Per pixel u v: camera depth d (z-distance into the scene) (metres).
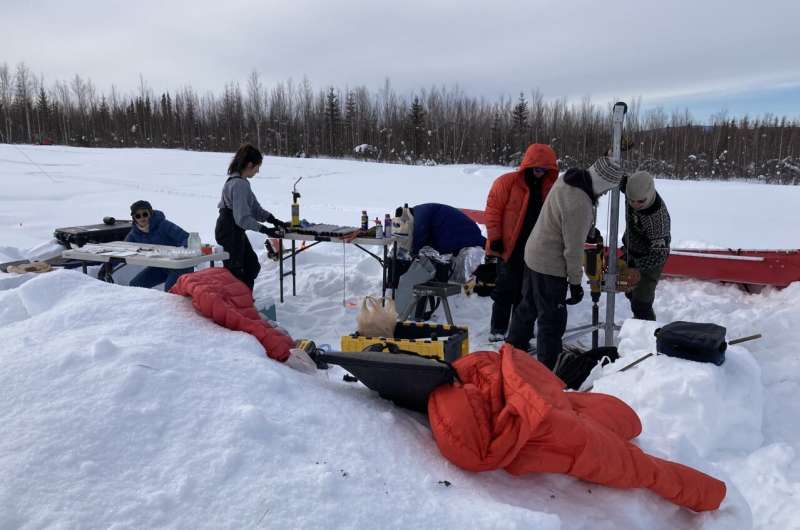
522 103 62.41
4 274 5.39
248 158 5.45
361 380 2.39
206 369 2.05
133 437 1.69
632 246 4.88
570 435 2.04
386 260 5.80
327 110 66.12
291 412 2.00
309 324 5.46
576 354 4.09
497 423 2.09
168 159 32.22
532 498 1.98
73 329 2.24
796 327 4.71
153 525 1.45
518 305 4.72
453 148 61.34
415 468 1.96
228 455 1.67
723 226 12.98
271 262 7.46
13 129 63.72
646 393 3.16
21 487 1.46
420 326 4.51
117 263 5.93
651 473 2.09
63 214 13.21
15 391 1.77
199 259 4.81
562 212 3.95
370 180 26.02
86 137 66.19
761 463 2.88
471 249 6.33
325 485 1.66
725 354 3.37
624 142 4.38
